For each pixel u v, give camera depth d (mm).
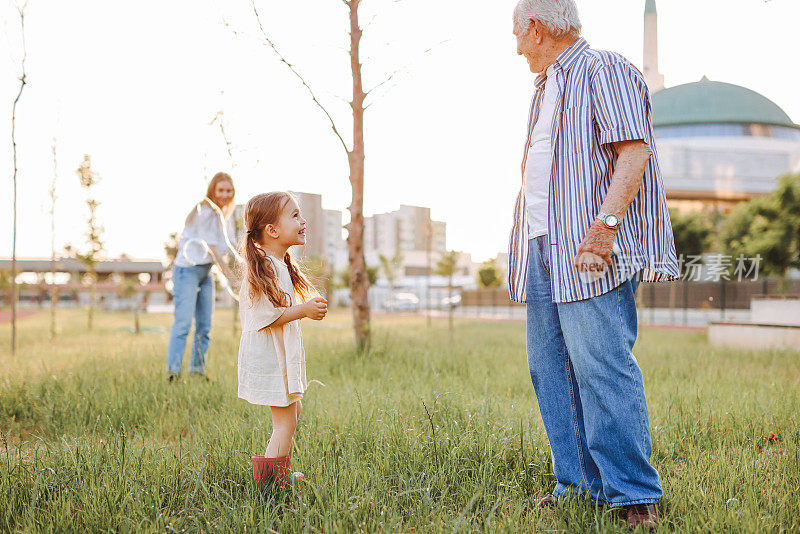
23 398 4266
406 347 7723
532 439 3004
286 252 2828
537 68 2578
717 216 29047
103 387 4527
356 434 3137
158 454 2871
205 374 5426
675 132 48438
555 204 2410
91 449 2842
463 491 2506
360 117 7301
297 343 2613
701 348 8547
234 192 5621
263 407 3949
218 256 5484
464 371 5668
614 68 2314
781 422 3488
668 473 2719
